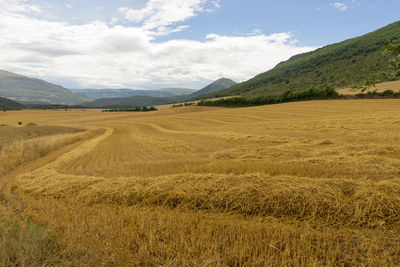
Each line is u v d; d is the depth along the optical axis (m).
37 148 12.77
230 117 38.41
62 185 5.55
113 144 16.05
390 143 8.91
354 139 10.65
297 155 7.95
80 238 3.00
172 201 4.32
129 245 2.86
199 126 30.06
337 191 3.90
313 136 12.98
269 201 3.83
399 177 4.71
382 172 5.25
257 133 16.22
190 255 2.64
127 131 29.20
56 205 4.43
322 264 2.42
